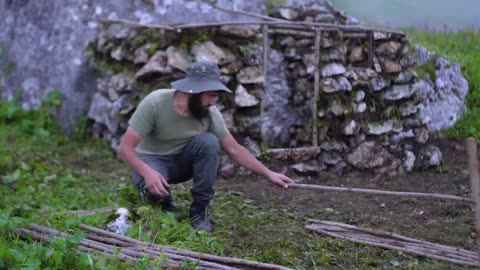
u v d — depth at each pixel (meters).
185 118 5.47
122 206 5.76
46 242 4.77
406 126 7.59
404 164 7.46
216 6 7.60
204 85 5.25
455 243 5.43
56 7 8.26
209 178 5.45
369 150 7.31
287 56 7.43
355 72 7.34
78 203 5.86
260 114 7.22
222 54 7.14
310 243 5.28
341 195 6.60
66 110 7.98
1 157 6.95
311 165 7.19
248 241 5.30
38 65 8.23
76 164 7.26
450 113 8.11
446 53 9.03
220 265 4.61
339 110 7.20
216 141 5.44
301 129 7.37
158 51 7.25
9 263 4.46
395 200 6.44
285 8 7.58
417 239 5.46
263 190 6.66
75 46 8.05
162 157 5.61
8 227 4.84
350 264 4.97
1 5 8.59
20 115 8.05
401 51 7.73
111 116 7.45
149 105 5.43
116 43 7.68
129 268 4.54
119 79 7.46
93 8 8.06
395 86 7.55
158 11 7.75
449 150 7.83
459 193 6.73
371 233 5.43
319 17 7.58
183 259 4.68
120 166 7.20
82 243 4.79
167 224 5.32
